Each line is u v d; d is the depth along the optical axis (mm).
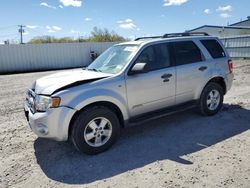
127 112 4555
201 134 4883
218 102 5957
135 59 4633
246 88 9055
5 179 3658
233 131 4934
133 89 4551
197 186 3188
